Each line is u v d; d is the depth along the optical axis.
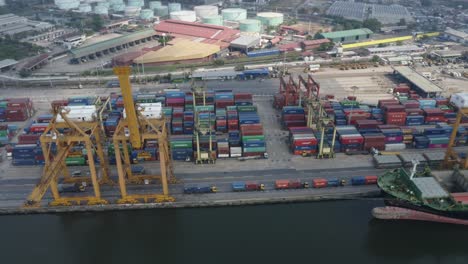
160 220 98.12
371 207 101.31
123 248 89.44
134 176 108.94
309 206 102.00
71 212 100.25
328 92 176.12
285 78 196.38
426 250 90.19
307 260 84.69
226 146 122.50
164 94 162.00
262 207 101.81
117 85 187.38
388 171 108.00
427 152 123.81
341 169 116.12
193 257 85.69
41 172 116.12
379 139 124.31
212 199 102.38
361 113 142.12
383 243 91.44
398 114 140.25
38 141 125.62
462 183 104.44
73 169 118.31
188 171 115.81
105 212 100.62
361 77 197.00
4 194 105.12
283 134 139.00
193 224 96.31
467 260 87.81
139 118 95.31
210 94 159.00
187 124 137.25
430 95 168.38
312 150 123.50
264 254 86.31
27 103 154.12
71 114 98.06
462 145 130.75
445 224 98.62
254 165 118.75
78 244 90.81
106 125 134.00
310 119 135.50
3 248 89.12
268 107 162.62
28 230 95.12
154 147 124.31
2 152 128.25
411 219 98.31
